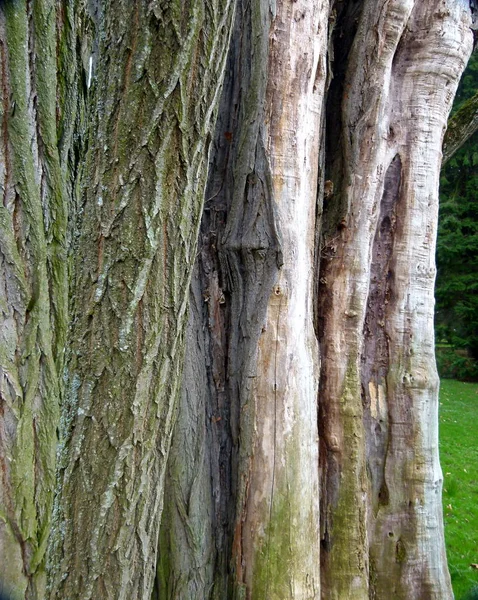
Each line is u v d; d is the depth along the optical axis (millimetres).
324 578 2732
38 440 2330
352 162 2969
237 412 2479
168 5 1323
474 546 4516
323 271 2980
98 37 1427
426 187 3154
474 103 4031
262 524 2355
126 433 1450
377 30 2930
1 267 2238
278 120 2420
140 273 1421
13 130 2203
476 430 8898
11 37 2166
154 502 1554
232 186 2494
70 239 1680
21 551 2262
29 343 2283
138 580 1531
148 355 1454
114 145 1393
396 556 3012
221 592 2426
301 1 2438
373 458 3082
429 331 3164
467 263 15328
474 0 3242
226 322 2584
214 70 1445
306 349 2504
